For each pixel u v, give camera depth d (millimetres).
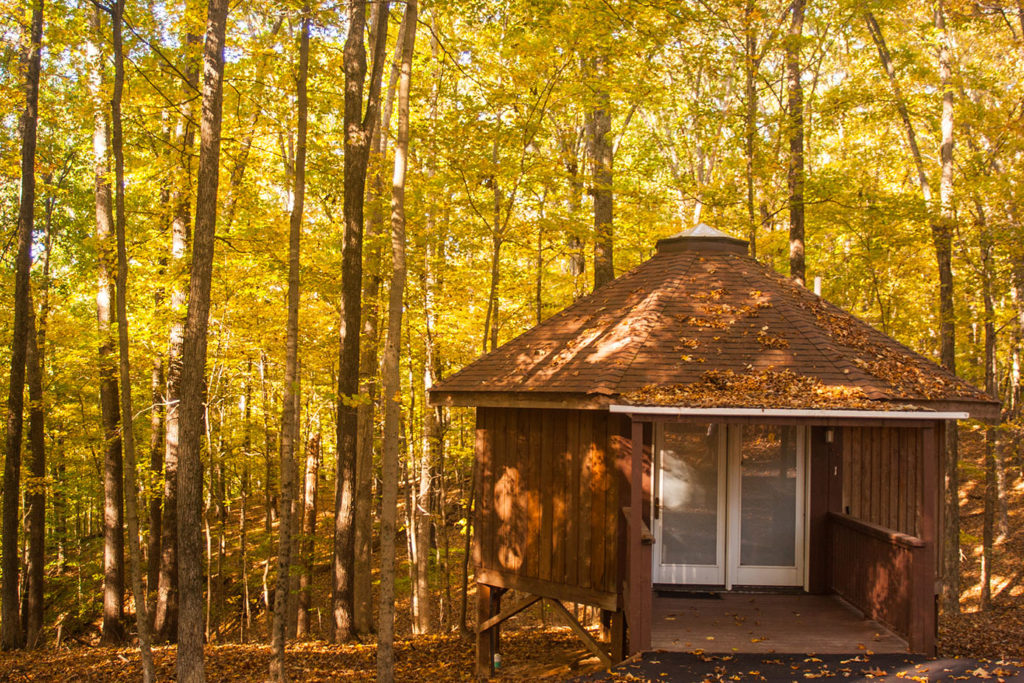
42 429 14406
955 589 15078
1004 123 14852
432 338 15977
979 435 28281
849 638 7285
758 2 13656
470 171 11797
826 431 9078
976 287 15508
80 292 20672
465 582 12547
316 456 19500
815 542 8969
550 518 8508
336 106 12688
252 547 24359
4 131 16219
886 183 19172
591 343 8484
